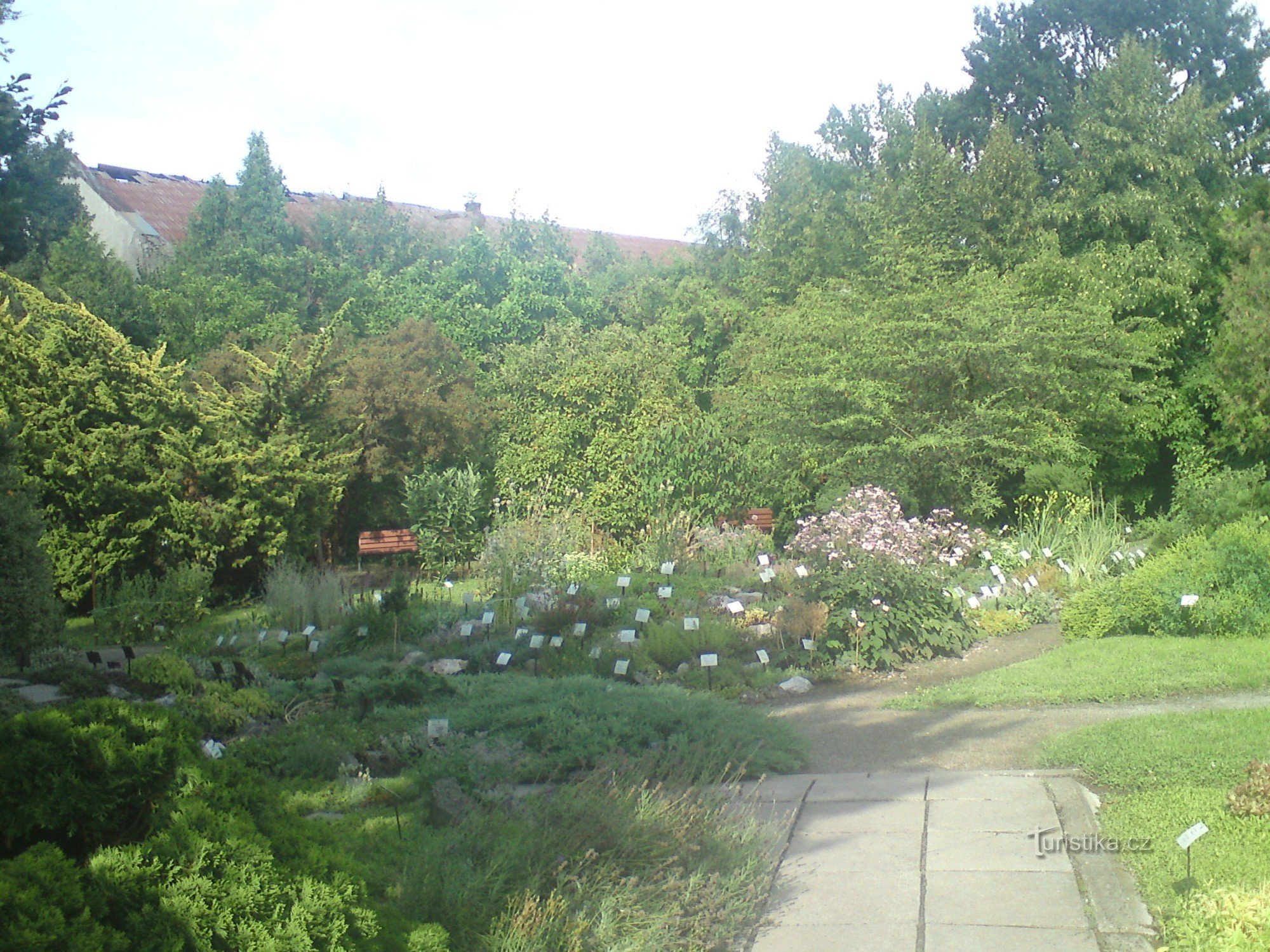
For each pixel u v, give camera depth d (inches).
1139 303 940.6
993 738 323.3
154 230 1492.4
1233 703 344.2
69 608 645.9
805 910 204.5
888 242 933.8
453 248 1476.4
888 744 327.3
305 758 298.5
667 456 761.0
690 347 1224.2
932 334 757.3
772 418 799.7
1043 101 1220.5
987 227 1053.8
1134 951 179.9
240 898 139.0
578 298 1357.0
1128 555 630.5
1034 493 758.5
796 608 463.2
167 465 661.9
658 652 450.6
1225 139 1064.2
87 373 650.2
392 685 367.9
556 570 586.6
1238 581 450.6
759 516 773.3
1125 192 995.3
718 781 267.0
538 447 829.8
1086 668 398.9
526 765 291.4
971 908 199.9
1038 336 748.6
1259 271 871.7
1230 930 169.9
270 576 647.1
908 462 751.1
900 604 464.1
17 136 425.7
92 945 122.9
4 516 418.6
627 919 185.6
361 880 158.2
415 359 964.6
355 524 893.8
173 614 571.2
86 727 155.0
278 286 1248.2
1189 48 1160.2
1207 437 1012.5
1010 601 552.1
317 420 761.0
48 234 1072.8
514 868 195.3
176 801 154.2
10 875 125.2
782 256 1251.8
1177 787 254.4
